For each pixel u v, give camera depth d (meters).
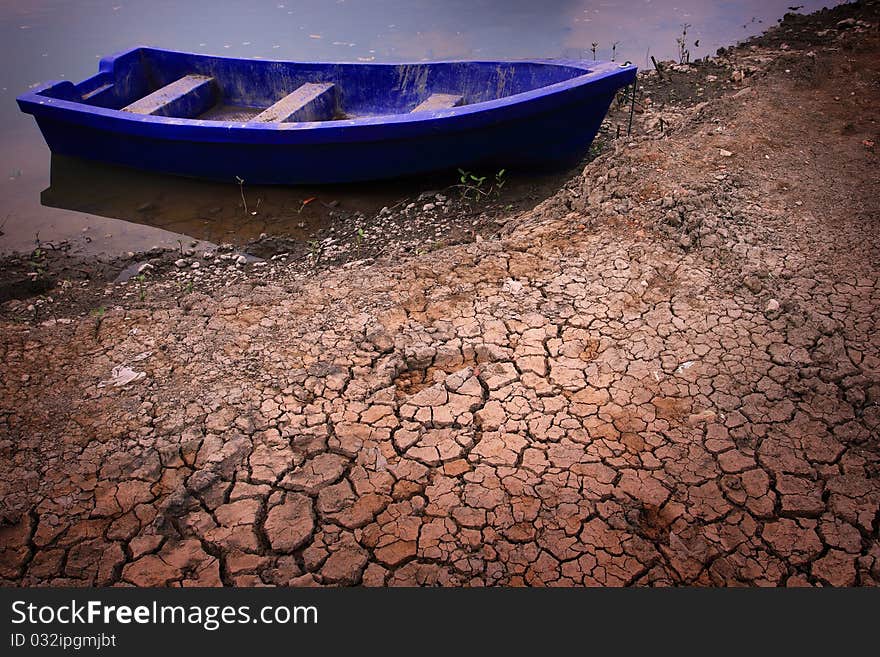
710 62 9.35
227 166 6.88
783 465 3.27
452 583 2.86
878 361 3.80
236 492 3.24
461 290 4.61
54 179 7.47
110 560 2.97
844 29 9.78
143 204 6.95
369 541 3.02
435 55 10.30
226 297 4.76
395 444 3.46
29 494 3.24
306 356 4.07
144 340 4.28
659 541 2.99
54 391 3.87
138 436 3.54
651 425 3.51
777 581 2.83
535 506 3.14
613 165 6.16
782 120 6.80
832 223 5.04
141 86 8.75
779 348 3.94
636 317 4.25
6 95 9.13
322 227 6.41
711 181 5.71
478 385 3.78
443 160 6.57
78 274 5.80
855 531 2.98
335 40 11.02
